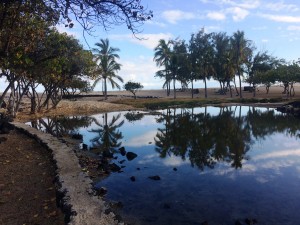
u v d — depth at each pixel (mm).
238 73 79812
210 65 79938
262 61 85688
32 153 14977
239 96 84875
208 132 27703
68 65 33562
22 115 37531
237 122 34719
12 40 12195
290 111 46344
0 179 10789
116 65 71000
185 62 78938
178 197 11172
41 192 9711
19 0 9055
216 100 68875
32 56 17359
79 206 7863
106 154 17625
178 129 29672
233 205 10461
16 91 34906
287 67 73000
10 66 16531
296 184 12695
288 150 19938
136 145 21641
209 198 11117
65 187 9281
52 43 18859
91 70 39656
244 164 16203
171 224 8992
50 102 57406
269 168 15383
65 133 26656
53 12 9125
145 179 13359
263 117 39812
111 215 7379
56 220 7801
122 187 12227
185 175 14062
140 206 10305
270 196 11320
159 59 79625
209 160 17188
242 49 77125
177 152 19312
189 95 95875
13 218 7867
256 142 22953
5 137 18406
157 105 58844
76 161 12531
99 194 11375
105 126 31984
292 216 9555
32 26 13281
